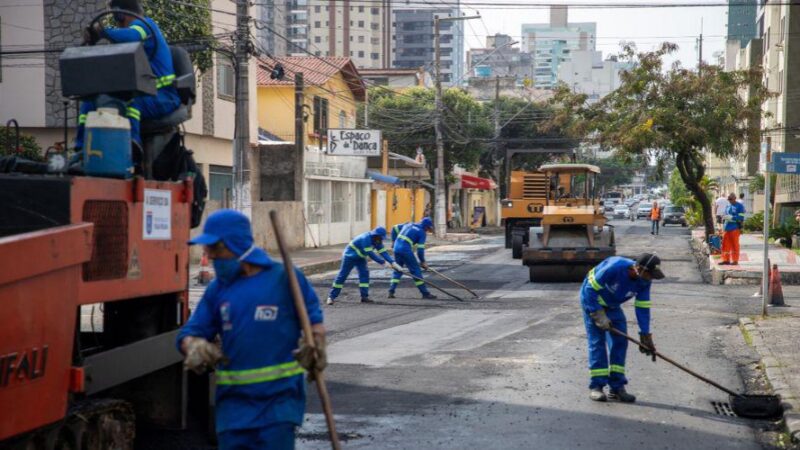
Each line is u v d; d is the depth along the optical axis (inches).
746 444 347.6
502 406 406.0
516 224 1531.7
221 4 1449.3
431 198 2780.5
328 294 901.2
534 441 347.3
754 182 2253.9
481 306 795.4
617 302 414.9
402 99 2694.4
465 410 398.0
